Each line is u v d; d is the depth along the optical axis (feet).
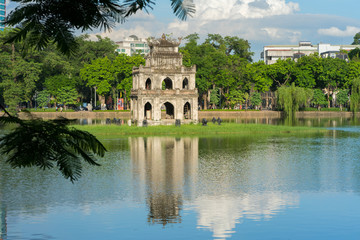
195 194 121.80
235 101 596.70
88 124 380.17
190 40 594.65
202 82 557.33
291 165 172.24
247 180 142.31
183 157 193.26
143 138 271.90
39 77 554.05
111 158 189.67
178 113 359.25
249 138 274.36
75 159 16.81
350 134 304.91
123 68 558.15
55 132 16.99
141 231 88.07
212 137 279.49
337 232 86.84
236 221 95.30
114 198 116.57
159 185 133.80
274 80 638.94
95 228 89.51
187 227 91.30
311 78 609.42
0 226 90.84
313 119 497.05
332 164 174.50
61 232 87.20
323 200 113.91
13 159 16.28
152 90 351.46
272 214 100.83
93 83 565.53
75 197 117.08
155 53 357.00
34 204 109.19
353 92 559.38
